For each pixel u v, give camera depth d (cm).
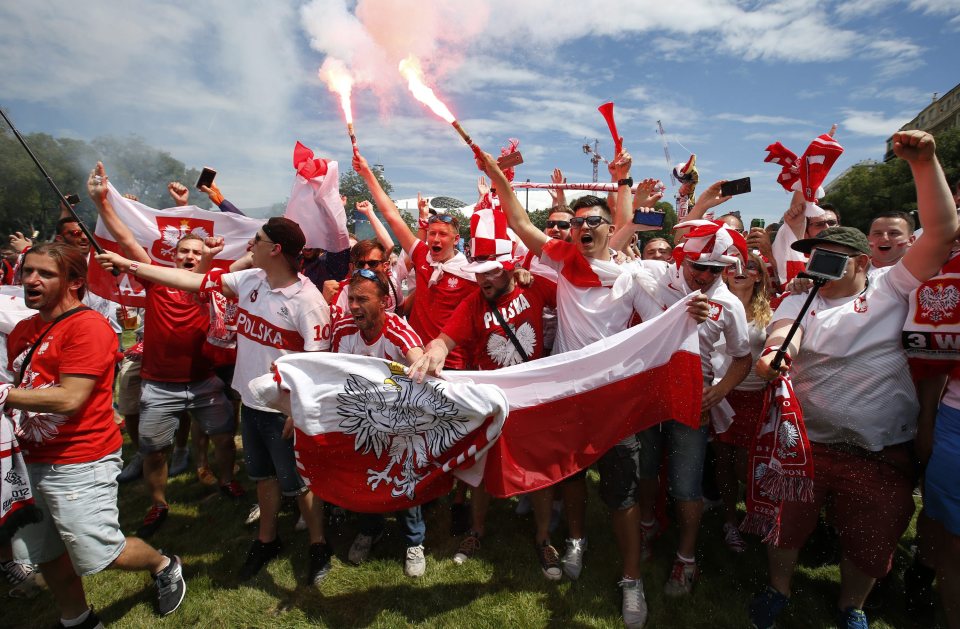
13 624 292
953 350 245
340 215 433
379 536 363
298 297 310
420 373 275
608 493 296
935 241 239
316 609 301
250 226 484
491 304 317
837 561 340
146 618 292
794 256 400
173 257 463
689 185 494
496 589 319
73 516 250
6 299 328
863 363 262
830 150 385
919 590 289
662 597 309
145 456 378
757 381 325
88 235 303
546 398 292
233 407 462
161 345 375
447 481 295
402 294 476
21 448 245
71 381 241
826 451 274
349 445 285
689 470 298
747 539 369
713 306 283
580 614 297
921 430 284
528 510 405
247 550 356
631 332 285
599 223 296
